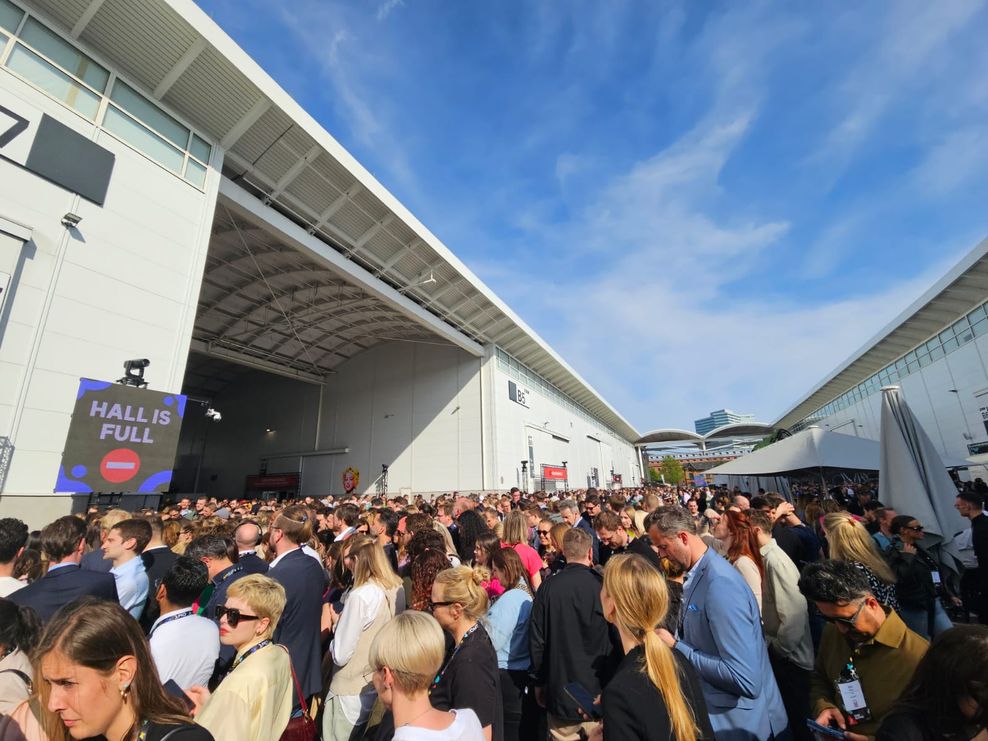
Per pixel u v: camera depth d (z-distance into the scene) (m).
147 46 12.00
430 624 1.87
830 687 2.28
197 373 38.66
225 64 13.12
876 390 36.59
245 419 40.72
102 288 10.63
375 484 31.78
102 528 4.69
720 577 2.40
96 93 11.27
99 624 1.45
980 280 22.89
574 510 6.14
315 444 35.59
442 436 30.41
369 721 3.19
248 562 3.96
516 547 4.60
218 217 19.27
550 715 2.78
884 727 1.54
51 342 9.60
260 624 2.25
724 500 10.29
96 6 10.95
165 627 2.48
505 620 3.34
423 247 22.80
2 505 8.47
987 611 4.73
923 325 28.03
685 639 2.55
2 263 9.03
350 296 26.73
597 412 57.88
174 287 12.23
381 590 3.40
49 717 1.45
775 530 5.07
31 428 9.09
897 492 6.10
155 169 12.34
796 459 10.34
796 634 3.03
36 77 10.16
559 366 39.22
